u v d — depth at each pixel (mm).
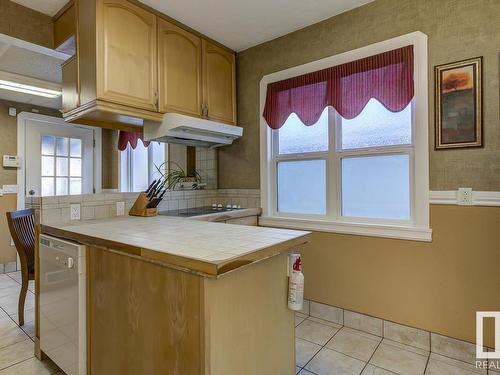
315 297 2469
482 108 1771
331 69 2352
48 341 1767
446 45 1882
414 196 2055
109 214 2254
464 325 1849
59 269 1648
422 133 1968
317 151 2549
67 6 2094
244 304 1149
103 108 1900
